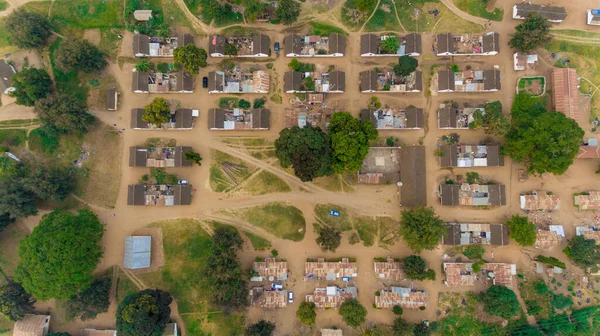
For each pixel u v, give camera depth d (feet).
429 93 189.98
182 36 188.55
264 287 187.42
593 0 190.70
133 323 161.89
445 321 185.88
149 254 186.09
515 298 175.52
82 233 169.48
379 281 188.14
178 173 190.90
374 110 188.24
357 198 190.08
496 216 187.93
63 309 188.34
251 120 188.96
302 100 190.39
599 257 174.50
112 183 190.90
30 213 181.57
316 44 189.78
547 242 182.91
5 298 176.24
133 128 188.96
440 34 187.73
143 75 187.21
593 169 188.24
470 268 184.55
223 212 190.80
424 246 171.83
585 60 189.78
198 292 188.65
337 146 165.89
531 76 188.75
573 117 182.80
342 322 187.93
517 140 173.06
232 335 187.73
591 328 183.52
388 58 191.01
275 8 191.01
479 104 188.96
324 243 177.58
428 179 189.06
